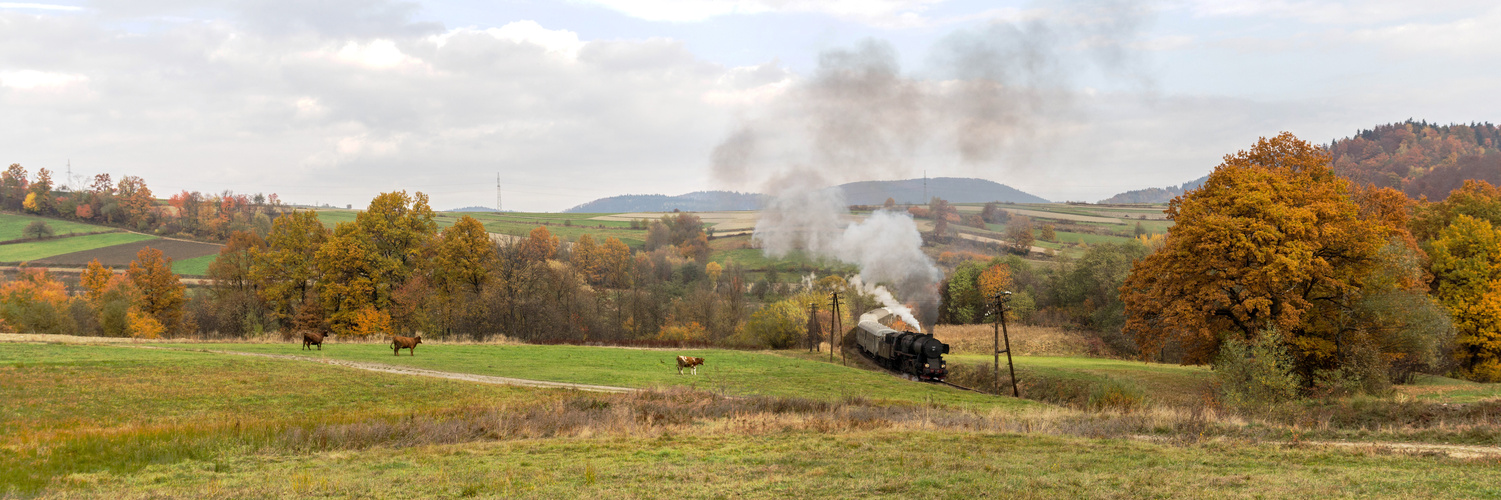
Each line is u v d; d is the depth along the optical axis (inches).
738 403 1200.2
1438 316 1560.0
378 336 2476.6
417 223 3166.8
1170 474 622.2
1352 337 1601.9
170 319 3159.5
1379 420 1110.4
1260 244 1549.0
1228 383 1403.8
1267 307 1523.1
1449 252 2010.3
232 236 3235.7
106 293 3161.9
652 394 1261.1
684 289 4574.3
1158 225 6210.6
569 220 7810.0
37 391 1111.0
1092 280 3506.4
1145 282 1784.0
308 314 2913.4
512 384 1424.7
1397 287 1616.6
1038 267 4480.8
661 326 3892.7
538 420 992.9
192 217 5905.5
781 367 2036.2
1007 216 6825.8
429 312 3019.2
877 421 1061.1
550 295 3469.5
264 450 789.9
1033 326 3550.7
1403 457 732.7
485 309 3095.5
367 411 1104.2
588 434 922.7
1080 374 1868.8
